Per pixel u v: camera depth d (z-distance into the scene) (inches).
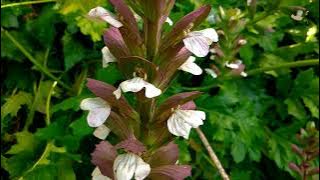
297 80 28.6
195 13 14.3
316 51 29.5
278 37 28.6
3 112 25.1
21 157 23.6
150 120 15.4
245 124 25.9
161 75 14.6
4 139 25.5
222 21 25.0
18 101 25.7
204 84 26.5
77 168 23.9
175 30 14.3
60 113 25.7
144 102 15.1
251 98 28.1
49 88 26.7
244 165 26.6
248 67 28.5
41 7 27.8
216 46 25.2
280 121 28.7
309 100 28.2
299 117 28.0
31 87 27.2
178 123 14.7
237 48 25.4
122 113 15.3
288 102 28.3
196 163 25.2
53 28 27.1
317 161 27.1
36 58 27.1
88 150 24.4
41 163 22.0
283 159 26.7
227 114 25.7
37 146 24.0
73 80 27.4
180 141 24.0
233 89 26.4
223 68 25.7
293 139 27.5
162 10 14.1
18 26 27.1
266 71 27.9
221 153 25.2
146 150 14.9
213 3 25.5
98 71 24.7
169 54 14.5
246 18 26.3
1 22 26.7
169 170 15.5
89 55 26.6
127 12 14.1
